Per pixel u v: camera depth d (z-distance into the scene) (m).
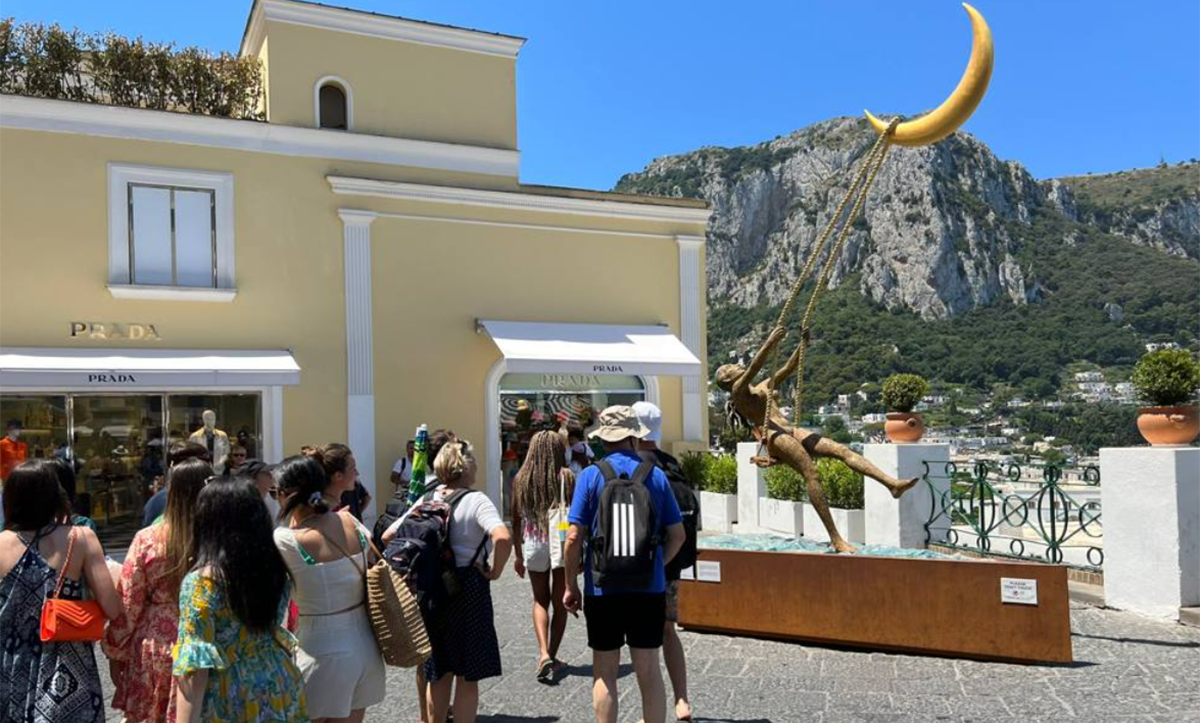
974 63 6.76
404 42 16.38
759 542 8.09
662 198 18.12
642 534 4.59
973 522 9.60
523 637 7.86
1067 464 8.75
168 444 13.98
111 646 4.33
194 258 14.47
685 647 7.31
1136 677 6.02
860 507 11.23
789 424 7.96
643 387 17.92
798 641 7.38
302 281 15.14
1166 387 7.66
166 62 15.27
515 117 17.30
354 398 15.34
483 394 16.42
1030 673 6.26
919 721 5.36
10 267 13.20
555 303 17.14
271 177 15.03
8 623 3.96
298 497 4.13
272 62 15.37
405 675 6.83
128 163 14.02
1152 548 7.57
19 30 14.55
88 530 4.20
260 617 3.56
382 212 15.80
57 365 12.97
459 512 5.11
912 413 10.27
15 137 13.33
